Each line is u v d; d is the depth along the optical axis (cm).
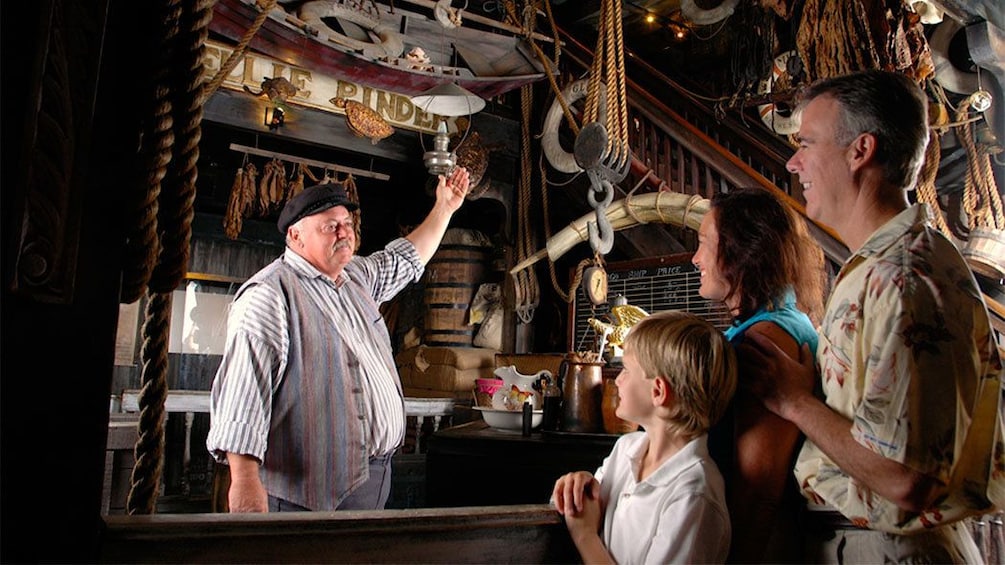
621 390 136
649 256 538
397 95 607
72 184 98
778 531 132
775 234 142
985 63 431
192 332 714
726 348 126
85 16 100
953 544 119
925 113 127
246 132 598
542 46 672
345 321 247
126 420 378
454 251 673
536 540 129
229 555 100
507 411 266
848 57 379
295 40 488
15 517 92
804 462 129
